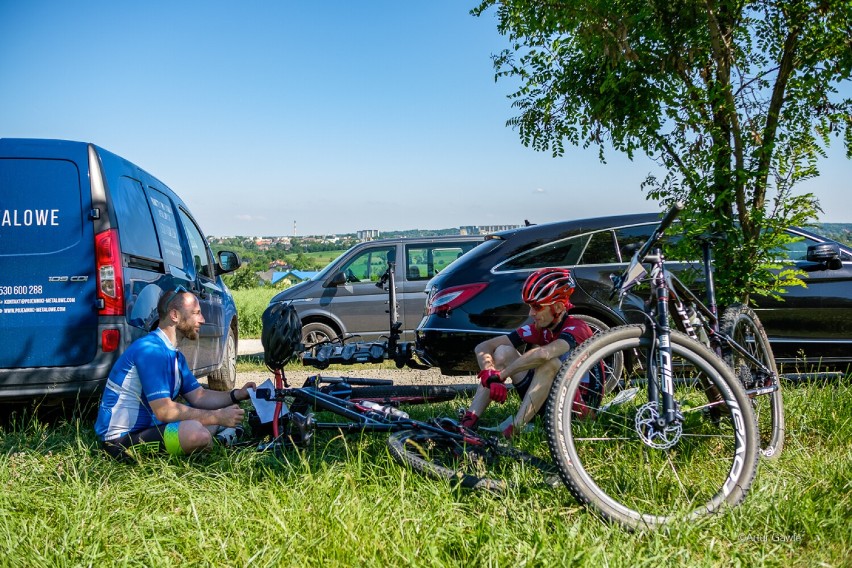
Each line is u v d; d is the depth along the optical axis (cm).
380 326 1130
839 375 558
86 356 519
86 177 534
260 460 413
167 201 714
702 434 356
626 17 492
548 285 438
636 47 505
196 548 297
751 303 532
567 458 317
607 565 265
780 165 495
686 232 491
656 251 367
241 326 1902
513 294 654
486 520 300
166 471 390
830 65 498
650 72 517
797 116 502
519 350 463
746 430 333
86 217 528
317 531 297
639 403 402
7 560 282
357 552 280
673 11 498
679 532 296
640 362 358
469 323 658
